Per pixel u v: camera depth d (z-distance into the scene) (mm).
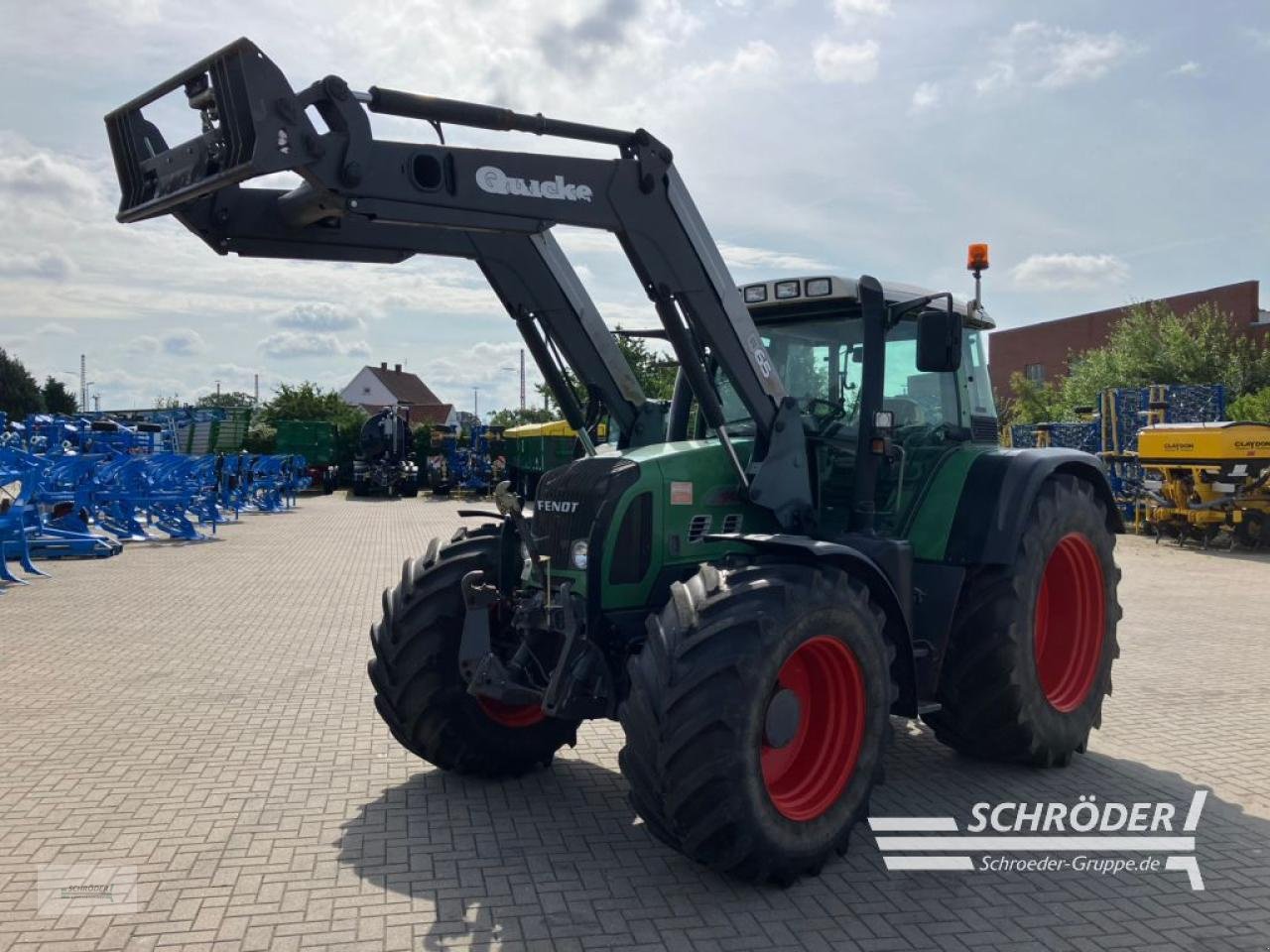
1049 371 39969
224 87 3342
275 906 3680
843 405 5227
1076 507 5523
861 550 4656
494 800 4828
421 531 19453
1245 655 8031
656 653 3746
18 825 4426
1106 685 5684
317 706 6414
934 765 5445
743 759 3635
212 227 4102
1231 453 14672
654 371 8422
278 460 25812
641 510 4496
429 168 3682
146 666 7469
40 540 14094
